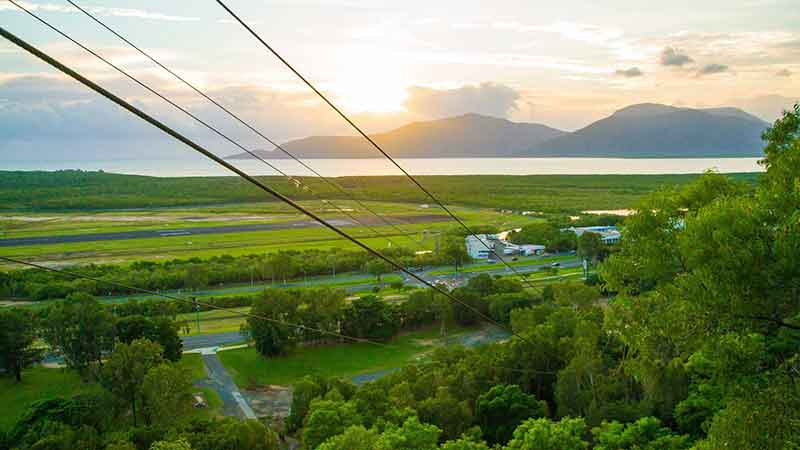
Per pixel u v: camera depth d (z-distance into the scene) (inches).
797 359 895.1
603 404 2082.9
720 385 932.6
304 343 3695.9
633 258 1238.9
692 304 887.7
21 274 5206.7
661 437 1585.9
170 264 5649.6
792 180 877.2
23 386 3120.1
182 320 4124.0
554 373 2404.0
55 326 3154.5
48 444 2010.3
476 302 4003.4
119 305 4055.1
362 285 5093.5
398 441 1605.6
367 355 3521.2
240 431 1985.7
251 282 5231.3
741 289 805.9
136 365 2511.1
